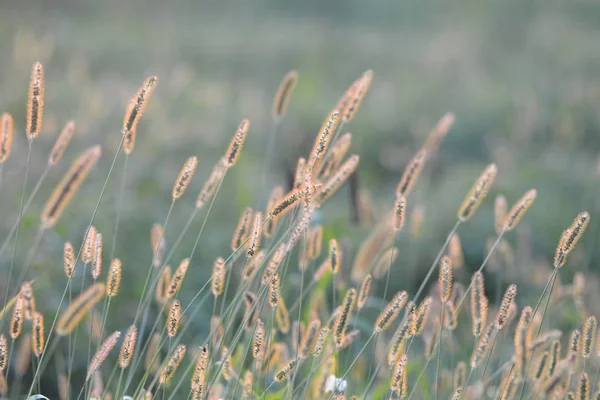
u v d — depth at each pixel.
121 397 2.64
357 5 28.56
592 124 13.73
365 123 13.50
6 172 7.92
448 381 3.57
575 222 2.58
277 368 3.37
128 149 2.93
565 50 21.08
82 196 7.59
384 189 10.30
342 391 2.89
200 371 2.54
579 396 2.69
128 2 25.69
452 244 3.73
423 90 16.52
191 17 26.70
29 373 4.90
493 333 2.71
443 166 11.52
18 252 5.79
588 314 4.59
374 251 3.72
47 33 19.19
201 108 12.96
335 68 19.55
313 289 4.24
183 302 5.55
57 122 10.38
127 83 14.31
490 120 14.23
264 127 12.42
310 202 2.59
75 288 5.68
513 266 5.62
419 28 26.59
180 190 2.72
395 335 2.67
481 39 22.22
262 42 21.16
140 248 6.52
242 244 2.66
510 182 9.52
